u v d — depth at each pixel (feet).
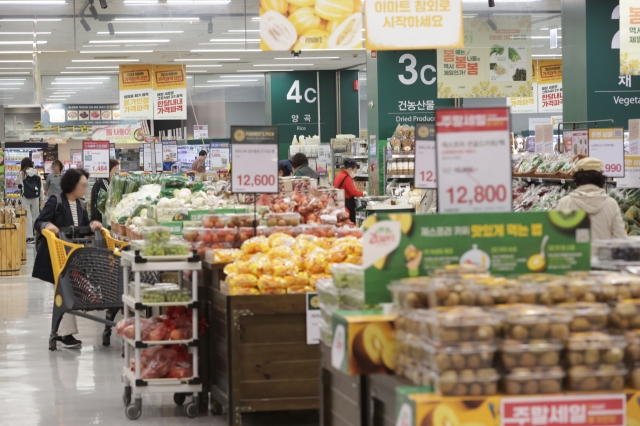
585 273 10.09
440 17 25.05
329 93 81.66
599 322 9.11
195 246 19.84
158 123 97.60
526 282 9.60
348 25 25.22
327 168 74.28
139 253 18.22
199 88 82.89
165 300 18.08
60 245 26.13
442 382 8.43
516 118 82.84
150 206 28.25
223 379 17.67
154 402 20.03
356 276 10.64
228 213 22.94
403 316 9.41
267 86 81.35
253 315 16.84
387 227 10.19
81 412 18.84
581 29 36.01
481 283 9.39
